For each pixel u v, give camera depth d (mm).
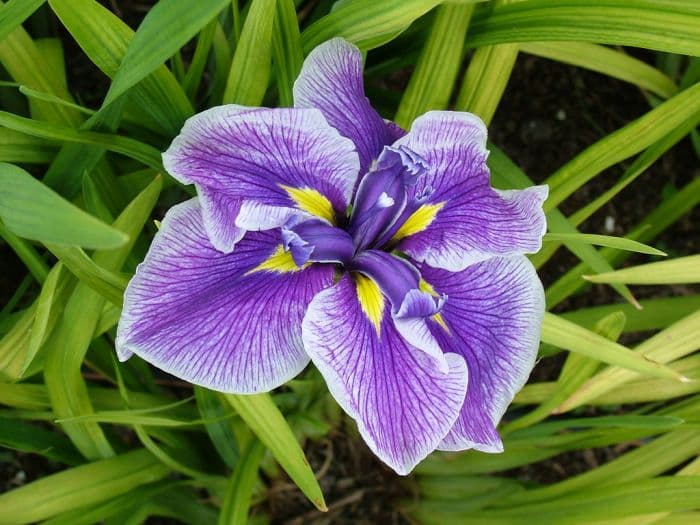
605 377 379
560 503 390
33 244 377
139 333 243
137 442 471
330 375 255
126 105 347
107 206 360
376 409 260
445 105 362
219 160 250
